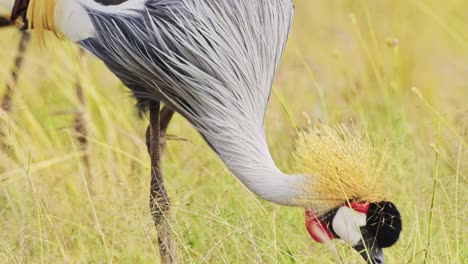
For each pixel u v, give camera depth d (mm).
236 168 9562
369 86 13523
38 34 10180
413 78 14352
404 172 10891
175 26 9445
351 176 9164
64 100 12531
